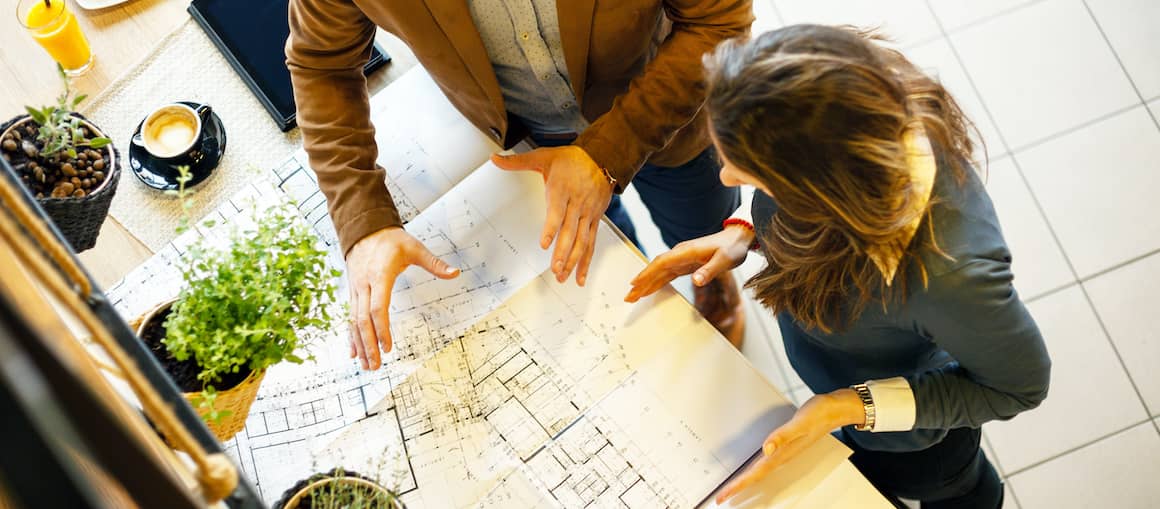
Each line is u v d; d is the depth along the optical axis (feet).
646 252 8.39
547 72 4.79
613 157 4.46
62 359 1.27
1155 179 8.26
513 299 4.39
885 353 4.22
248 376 3.59
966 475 5.18
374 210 4.35
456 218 4.57
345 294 4.50
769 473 3.95
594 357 4.26
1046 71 8.71
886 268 3.42
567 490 4.01
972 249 3.41
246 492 1.96
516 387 4.22
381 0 4.07
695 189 6.16
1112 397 7.63
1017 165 8.43
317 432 4.17
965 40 8.91
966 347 3.62
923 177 3.22
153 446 2.18
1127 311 7.88
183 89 4.97
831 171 3.00
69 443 1.21
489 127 4.86
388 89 4.99
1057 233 8.18
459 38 4.22
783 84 2.91
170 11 5.14
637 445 4.07
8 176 2.27
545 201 4.59
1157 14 8.79
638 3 4.33
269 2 5.13
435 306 4.41
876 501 3.89
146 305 4.42
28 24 4.83
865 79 2.89
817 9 9.13
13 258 1.87
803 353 4.84
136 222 4.66
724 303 7.88
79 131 3.91
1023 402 3.89
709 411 4.11
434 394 4.23
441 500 4.02
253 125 4.90
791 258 3.74
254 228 4.59
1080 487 7.42
